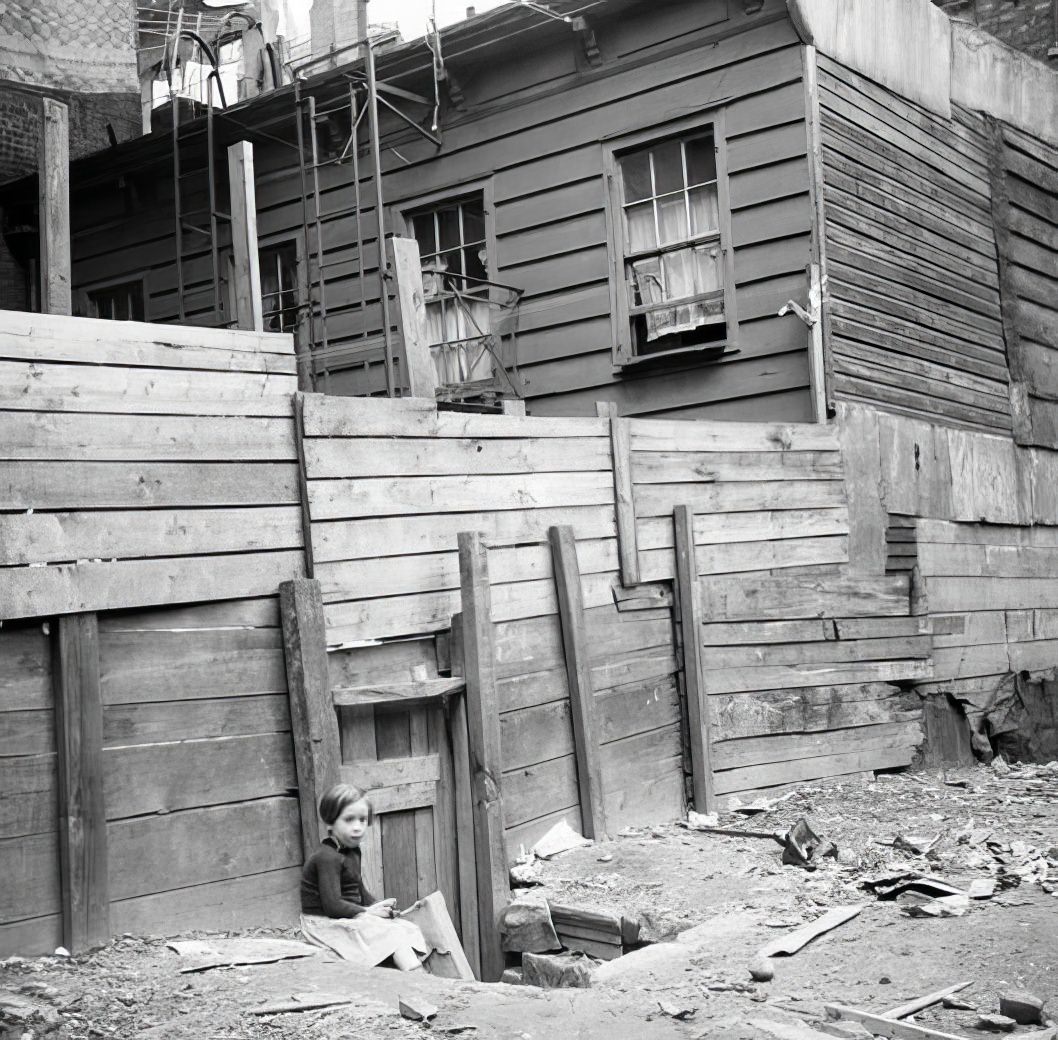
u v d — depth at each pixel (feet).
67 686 21.24
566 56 45.50
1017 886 25.23
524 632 29.68
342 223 51.26
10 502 20.90
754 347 40.83
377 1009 18.06
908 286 43.62
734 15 41.60
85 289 58.18
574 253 45.21
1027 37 60.29
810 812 33.04
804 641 36.73
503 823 26.94
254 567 24.04
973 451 45.24
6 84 44.52
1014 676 45.65
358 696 25.27
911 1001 18.47
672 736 33.58
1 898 20.43
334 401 25.73
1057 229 53.83
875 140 42.86
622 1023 17.80
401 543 26.73
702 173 42.83
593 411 44.50
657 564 33.47
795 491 37.14
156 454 22.80
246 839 23.39
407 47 46.65
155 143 53.57
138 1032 16.88
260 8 72.28
